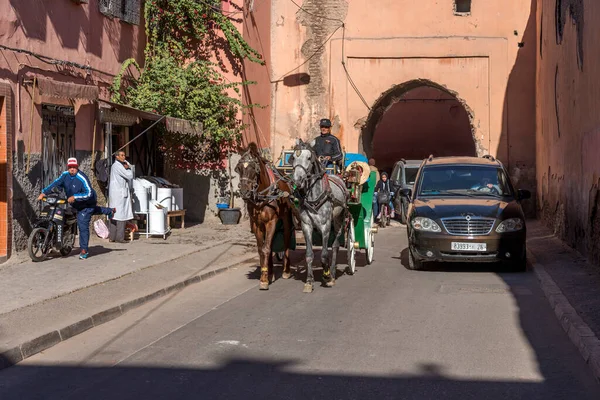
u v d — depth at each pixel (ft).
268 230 36.88
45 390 20.36
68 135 50.88
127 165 54.13
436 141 118.83
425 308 31.96
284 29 89.76
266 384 20.75
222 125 69.72
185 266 42.75
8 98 42.73
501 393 19.98
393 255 52.80
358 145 89.25
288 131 89.92
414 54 87.40
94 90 50.34
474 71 86.94
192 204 71.31
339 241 40.60
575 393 20.02
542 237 62.69
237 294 35.91
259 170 35.81
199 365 22.77
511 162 86.43
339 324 28.68
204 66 68.33
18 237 43.98
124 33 61.36
